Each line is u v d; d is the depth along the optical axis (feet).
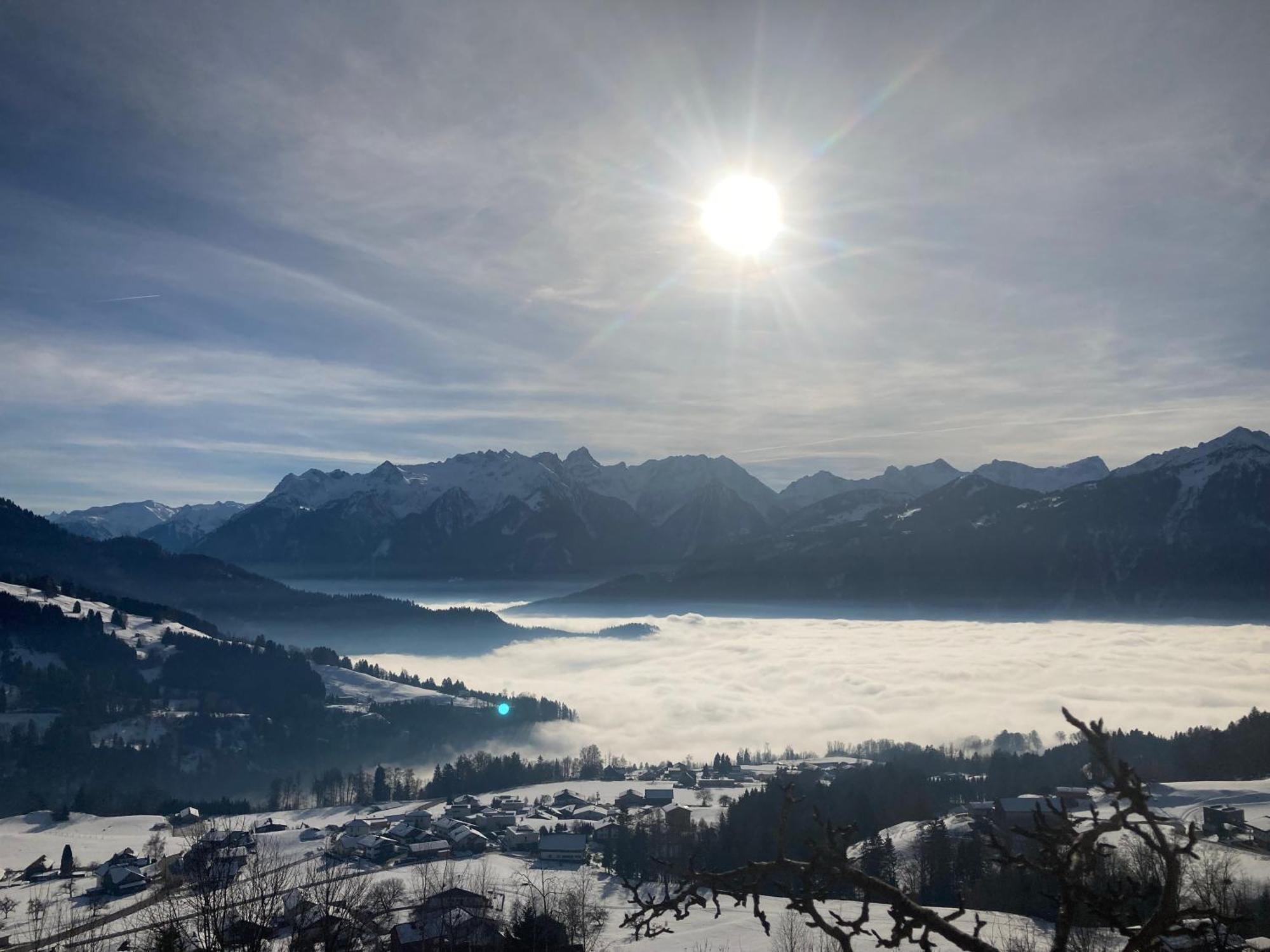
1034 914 192.13
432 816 453.99
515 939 153.99
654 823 324.80
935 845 236.63
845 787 357.00
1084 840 22.35
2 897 267.39
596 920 199.93
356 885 192.54
